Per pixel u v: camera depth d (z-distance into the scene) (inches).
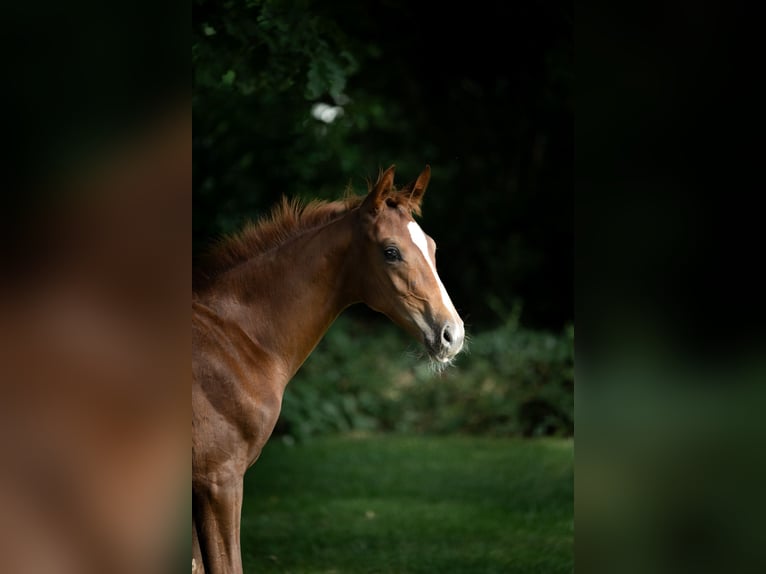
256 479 624.7
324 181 855.7
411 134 1157.1
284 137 634.8
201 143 582.2
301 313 276.7
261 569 404.5
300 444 773.3
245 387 261.1
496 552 435.5
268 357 271.4
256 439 264.7
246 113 618.2
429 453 725.9
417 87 1034.1
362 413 867.4
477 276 1159.6
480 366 864.9
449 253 1175.0
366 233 273.1
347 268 279.0
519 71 770.2
